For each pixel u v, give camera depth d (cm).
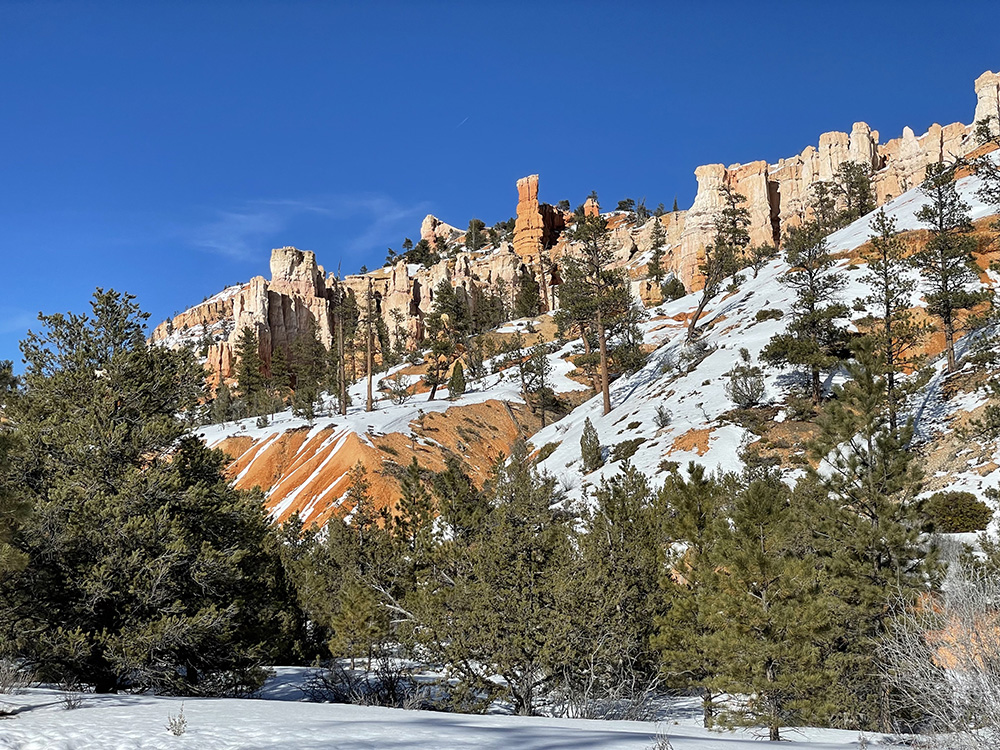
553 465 6400
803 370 5988
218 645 2186
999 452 3834
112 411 2338
